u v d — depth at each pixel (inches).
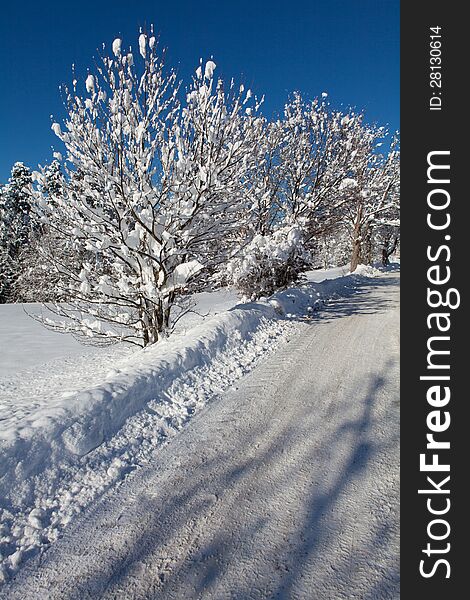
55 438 128.9
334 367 225.0
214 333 269.0
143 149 275.4
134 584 84.6
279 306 389.4
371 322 348.2
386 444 137.2
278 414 166.6
